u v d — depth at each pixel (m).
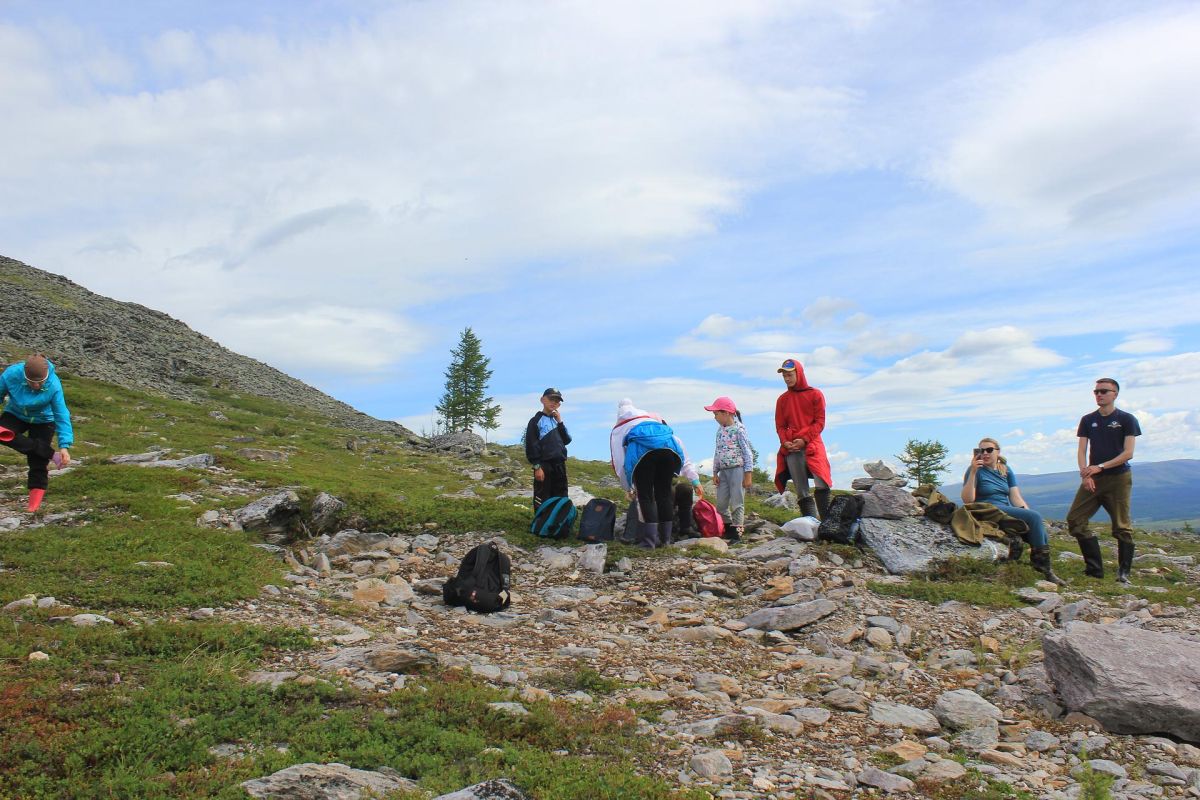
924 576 11.96
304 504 15.02
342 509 15.29
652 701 7.14
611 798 5.05
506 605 10.81
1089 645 7.36
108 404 35.09
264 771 5.12
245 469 20.86
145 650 7.49
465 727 6.02
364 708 6.36
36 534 11.96
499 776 5.22
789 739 6.48
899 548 12.55
